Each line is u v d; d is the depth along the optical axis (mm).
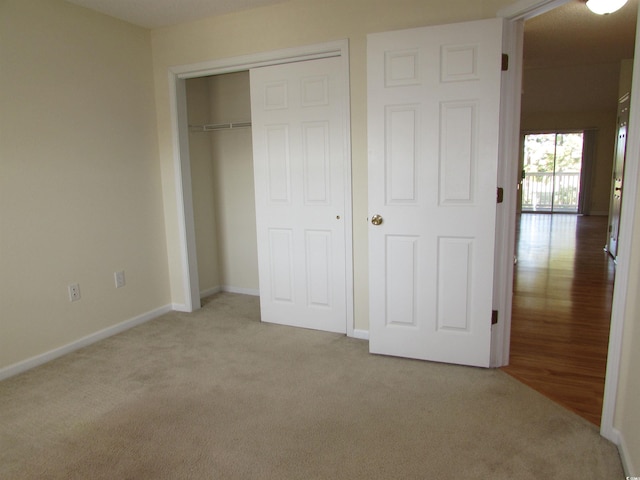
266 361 2768
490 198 2457
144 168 3492
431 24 2592
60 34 2822
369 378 2520
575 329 3197
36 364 2748
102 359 2836
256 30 3105
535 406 2203
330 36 2883
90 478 1734
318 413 2166
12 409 2248
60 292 2889
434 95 2479
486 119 2406
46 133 2764
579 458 1803
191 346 3027
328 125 3029
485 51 2355
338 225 3100
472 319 2600
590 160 9938
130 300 3418
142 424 2100
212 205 4230
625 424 1794
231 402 2285
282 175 3234
